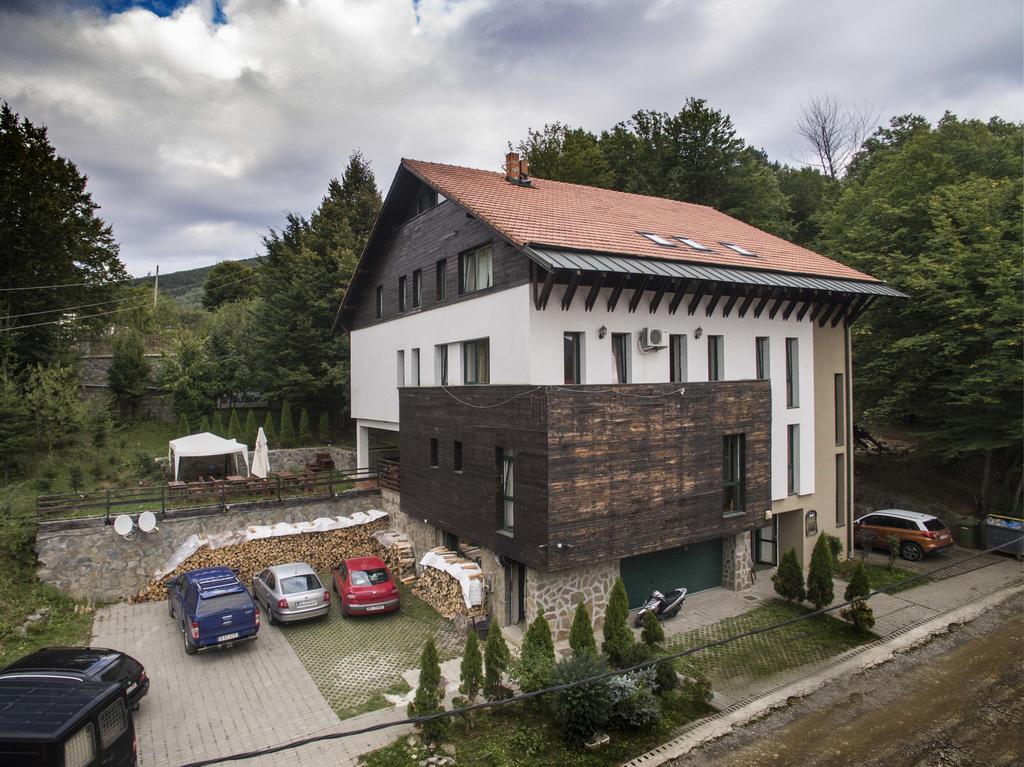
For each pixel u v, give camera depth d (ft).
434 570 58.54
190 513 63.62
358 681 43.45
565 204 64.80
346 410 112.98
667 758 34.58
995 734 36.55
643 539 50.98
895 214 86.07
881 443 101.86
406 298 73.05
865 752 35.09
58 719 26.78
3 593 52.08
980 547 75.92
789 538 69.41
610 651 43.37
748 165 124.47
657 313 56.39
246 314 127.44
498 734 36.29
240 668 45.37
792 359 67.82
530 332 49.60
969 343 75.10
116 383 107.76
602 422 48.42
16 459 79.00
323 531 68.44
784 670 45.09
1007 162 88.43
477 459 54.39
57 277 101.86
